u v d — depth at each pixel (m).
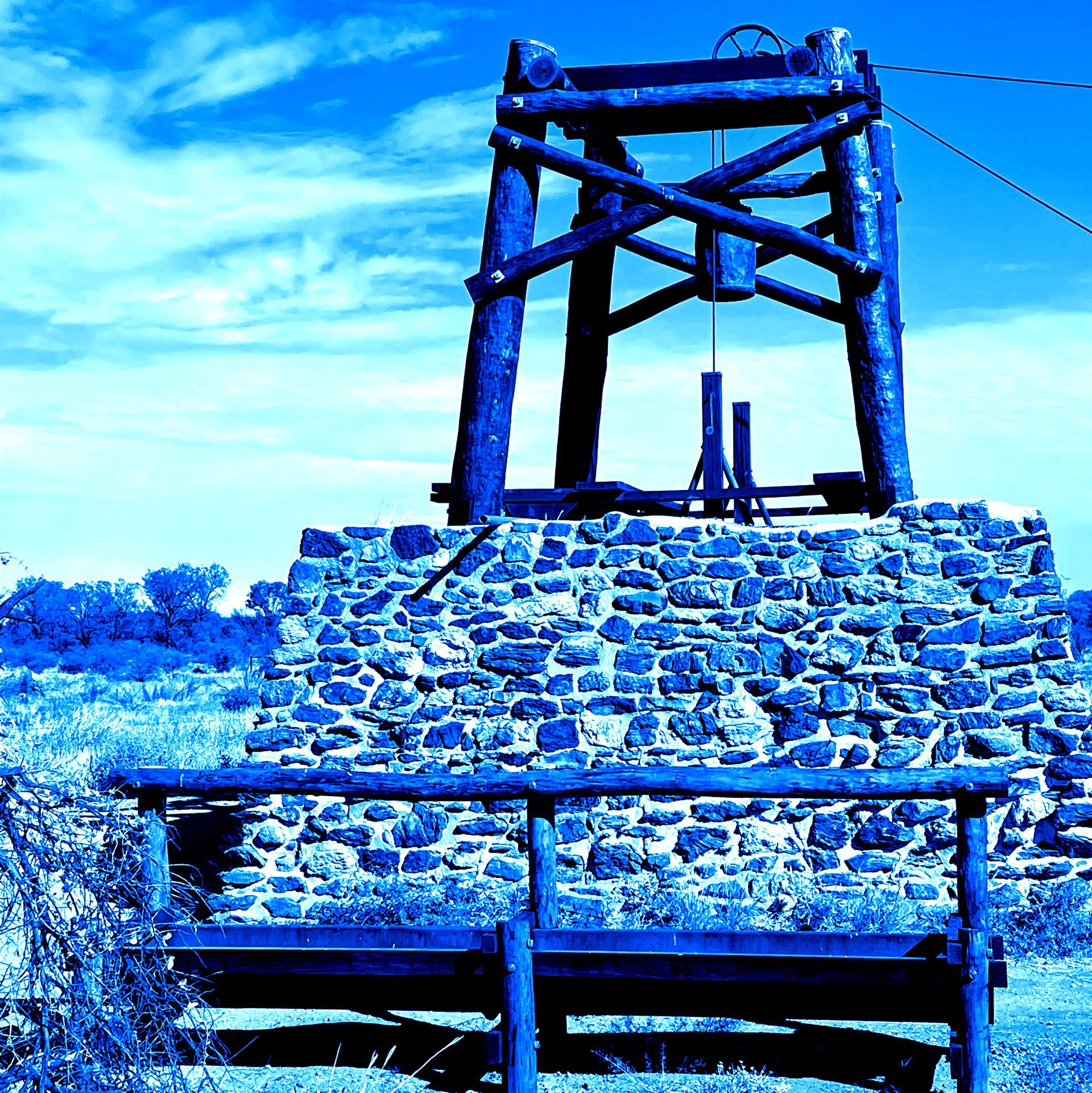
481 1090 5.62
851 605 8.59
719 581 8.72
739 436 11.62
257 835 8.76
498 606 8.88
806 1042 6.14
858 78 9.42
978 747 8.38
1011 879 8.30
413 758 8.80
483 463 9.42
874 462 9.33
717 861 8.48
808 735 8.53
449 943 5.61
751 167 9.54
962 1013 5.04
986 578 8.50
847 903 8.20
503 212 9.64
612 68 9.82
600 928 8.05
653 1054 6.02
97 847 5.07
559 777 5.60
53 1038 4.82
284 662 8.98
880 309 9.43
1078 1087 5.46
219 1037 6.31
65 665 38.00
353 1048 6.17
